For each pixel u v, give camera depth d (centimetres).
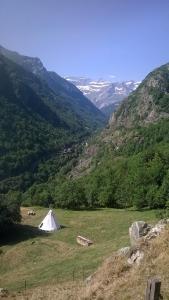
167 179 9600
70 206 11194
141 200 9712
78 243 6881
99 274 3102
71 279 4262
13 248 6762
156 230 3191
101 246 5681
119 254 3141
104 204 10956
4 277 5475
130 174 11312
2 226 7731
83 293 2761
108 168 14712
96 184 11825
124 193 10594
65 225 8444
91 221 8562
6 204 8088
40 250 6488
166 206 8775
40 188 15288
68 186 11356
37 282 4566
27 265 5919
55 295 3120
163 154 11694
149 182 10350
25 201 12725
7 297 3631
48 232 7919
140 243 3055
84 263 4881
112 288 2575
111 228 7662
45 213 10212
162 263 2608
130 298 2356
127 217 8538
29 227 8375
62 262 5288
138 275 2592
